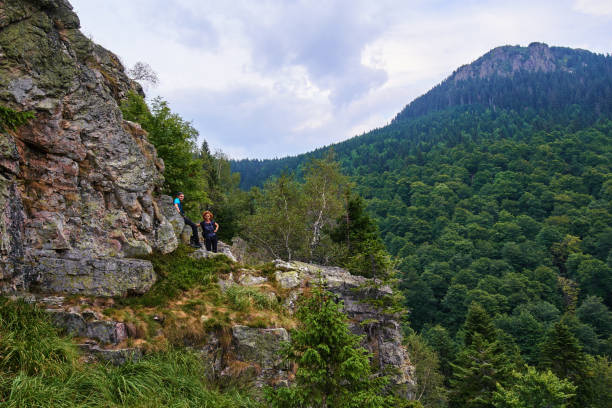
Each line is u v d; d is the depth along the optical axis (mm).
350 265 25328
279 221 32469
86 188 10133
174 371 7957
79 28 11203
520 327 57562
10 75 8695
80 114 10156
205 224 14766
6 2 8797
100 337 7934
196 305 10148
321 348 7652
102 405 6039
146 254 11188
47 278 8484
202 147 50250
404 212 145250
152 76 22719
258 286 12914
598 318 67375
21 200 8406
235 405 8086
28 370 6133
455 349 53594
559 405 24891
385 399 7973
